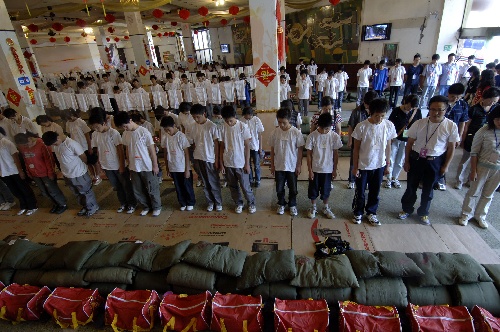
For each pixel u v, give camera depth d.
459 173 3.90
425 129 2.97
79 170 3.71
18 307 2.40
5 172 3.77
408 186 3.25
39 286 2.61
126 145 3.51
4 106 6.18
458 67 7.38
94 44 23.17
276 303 2.17
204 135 3.48
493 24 7.47
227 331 2.14
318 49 12.57
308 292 2.25
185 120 4.74
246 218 3.65
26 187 4.02
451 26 8.14
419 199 3.79
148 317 2.26
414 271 2.20
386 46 9.77
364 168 3.08
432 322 1.96
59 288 2.49
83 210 4.00
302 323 2.04
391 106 8.23
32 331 2.37
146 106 6.64
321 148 3.21
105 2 9.30
